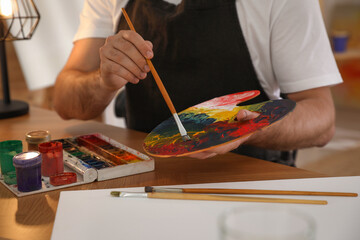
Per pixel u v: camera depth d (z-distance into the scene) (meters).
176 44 1.29
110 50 1.03
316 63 1.19
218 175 0.87
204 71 1.28
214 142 0.74
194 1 1.25
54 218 0.71
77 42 1.49
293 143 1.06
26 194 0.78
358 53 3.95
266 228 0.38
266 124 0.74
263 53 1.25
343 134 3.46
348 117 3.91
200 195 0.73
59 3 2.38
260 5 1.22
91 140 1.03
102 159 0.91
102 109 1.31
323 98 1.17
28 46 2.30
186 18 1.27
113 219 0.67
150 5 1.34
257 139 1.01
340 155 3.02
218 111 0.89
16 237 0.65
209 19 1.25
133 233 0.63
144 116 1.40
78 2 2.45
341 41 3.94
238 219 0.39
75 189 0.81
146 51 0.95
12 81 2.53
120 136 1.18
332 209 0.68
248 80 1.27
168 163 0.94
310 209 0.68
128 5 1.39
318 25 1.21
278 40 1.22
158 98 1.34
